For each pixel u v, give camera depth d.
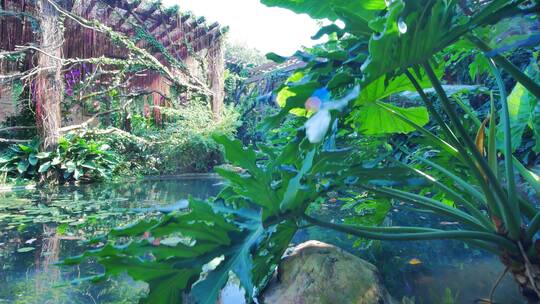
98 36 7.74
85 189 5.02
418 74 0.90
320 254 1.33
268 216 0.86
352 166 0.92
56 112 6.08
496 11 0.73
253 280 1.11
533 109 1.32
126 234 0.77
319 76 0.87
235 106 10.17
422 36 0.72
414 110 1.32
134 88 9.48
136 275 0.77
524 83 0.85
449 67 2.64
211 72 9.12
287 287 1.23
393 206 1.90
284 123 2.27
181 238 1.93
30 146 6.00
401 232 1.13
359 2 0.91
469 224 1.09
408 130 1.36
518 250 0.97
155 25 8.33
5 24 6.59
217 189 4.87
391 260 1.54
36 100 6.15
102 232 2.24
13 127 6.53
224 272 0.82
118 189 4.94
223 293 1.29
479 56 1.47
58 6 6.29
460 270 1.40
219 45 9.19
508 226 0.96
